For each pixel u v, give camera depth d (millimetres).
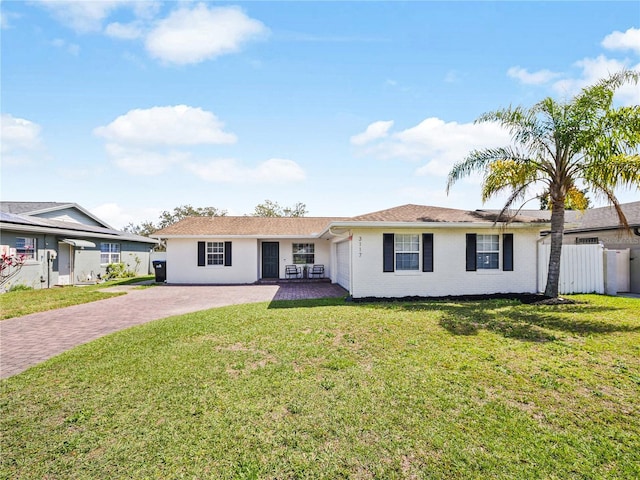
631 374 4559
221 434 3246
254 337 6492
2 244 14461
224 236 18203
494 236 12258
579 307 9289
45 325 8266
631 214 15352
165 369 4910
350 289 11992
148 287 16578
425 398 3918
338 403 3820
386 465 2779
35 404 3920
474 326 7184
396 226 11453
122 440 3180
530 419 3459
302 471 2725
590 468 2713
